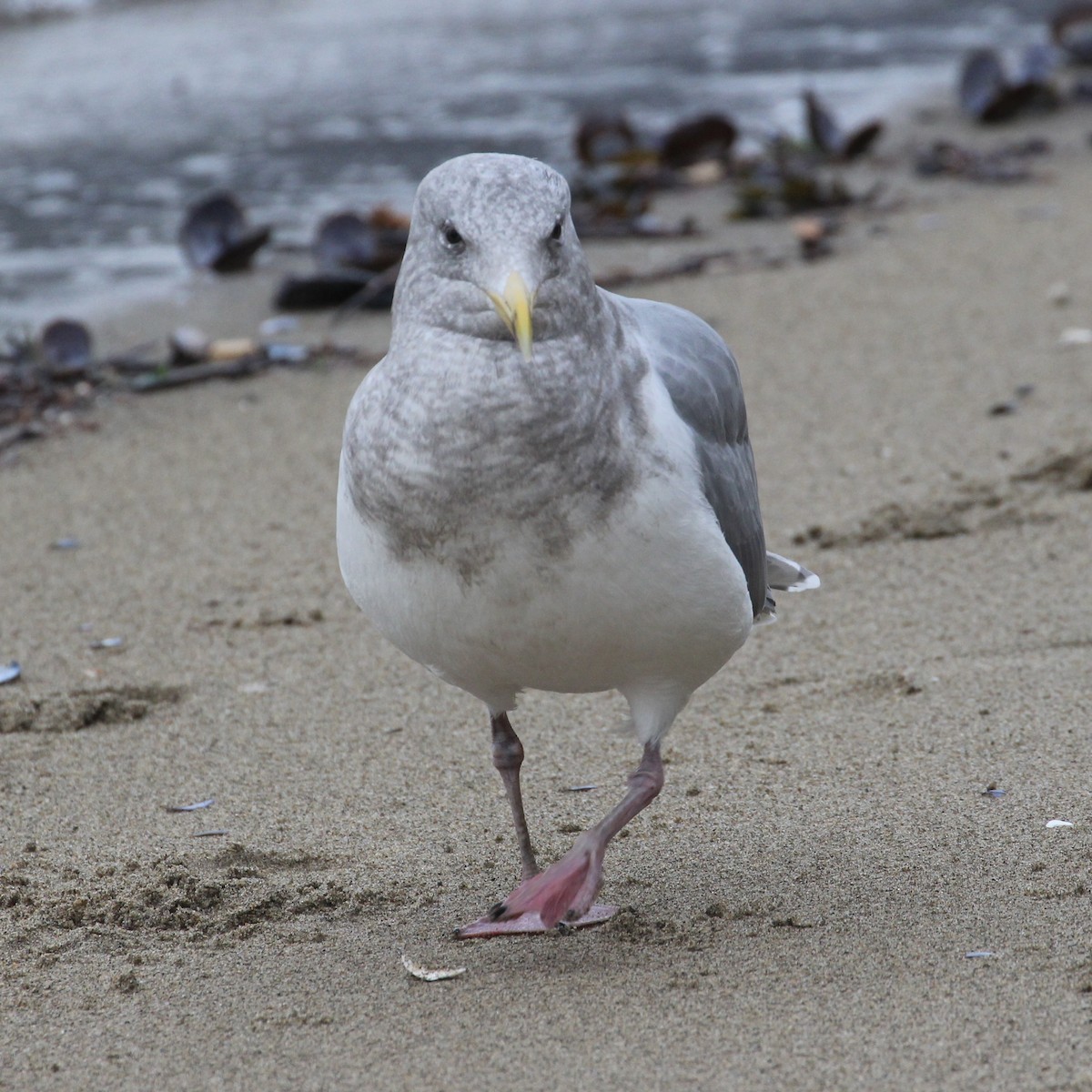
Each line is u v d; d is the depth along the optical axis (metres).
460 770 9.48
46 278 20.30
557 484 6.61
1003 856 7.94
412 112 29.62
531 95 31.11
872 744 9.35
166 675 10.84
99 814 9.04
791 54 35.00
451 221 6.69
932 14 40.03
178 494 13.95
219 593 12.09
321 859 8.45
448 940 7.55
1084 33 31.89
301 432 15.25
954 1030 6.42
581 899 7.24
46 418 15.78
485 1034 6.64
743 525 7.79
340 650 11.16
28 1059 6.59
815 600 11.48
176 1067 6.49
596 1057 6.41
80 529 13.33
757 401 15.30
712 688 10.33
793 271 19.55
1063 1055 6.20
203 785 9.38
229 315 18.89
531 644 7.02
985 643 10.58
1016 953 7.00
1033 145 25.17
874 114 28.44
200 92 32.41
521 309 6.39
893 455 13.84
